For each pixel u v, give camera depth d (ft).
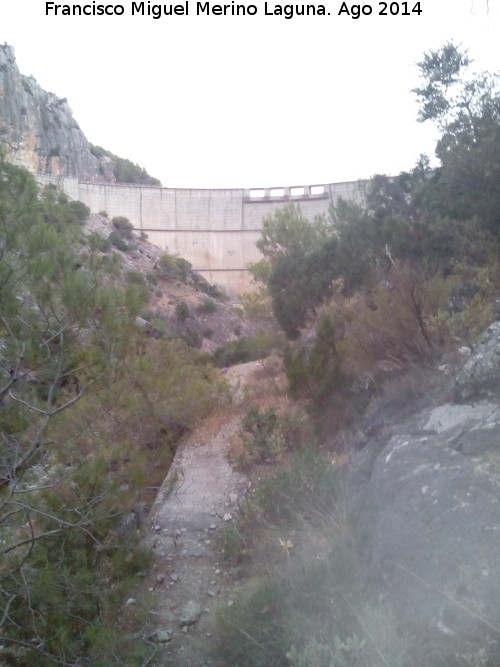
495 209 35.17
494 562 10.46
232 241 244.63
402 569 11.51
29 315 14.64
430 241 37.35
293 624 11.98
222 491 22.74
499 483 12.09
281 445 23.41
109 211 240.12
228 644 12.89
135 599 15.47
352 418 22.53
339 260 50.62
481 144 35.70
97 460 15.51
